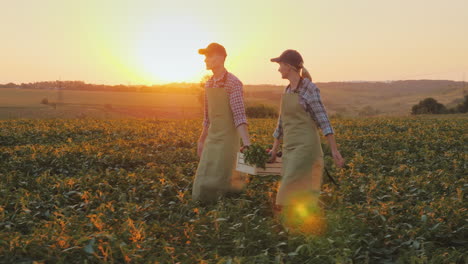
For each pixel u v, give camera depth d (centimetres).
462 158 993
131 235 416
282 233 449
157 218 528
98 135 1534
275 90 15712
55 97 10550
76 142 1323
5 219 480
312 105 470
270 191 643
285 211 484
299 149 476
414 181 701
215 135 589
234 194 605
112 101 9600
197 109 7656
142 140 1342
